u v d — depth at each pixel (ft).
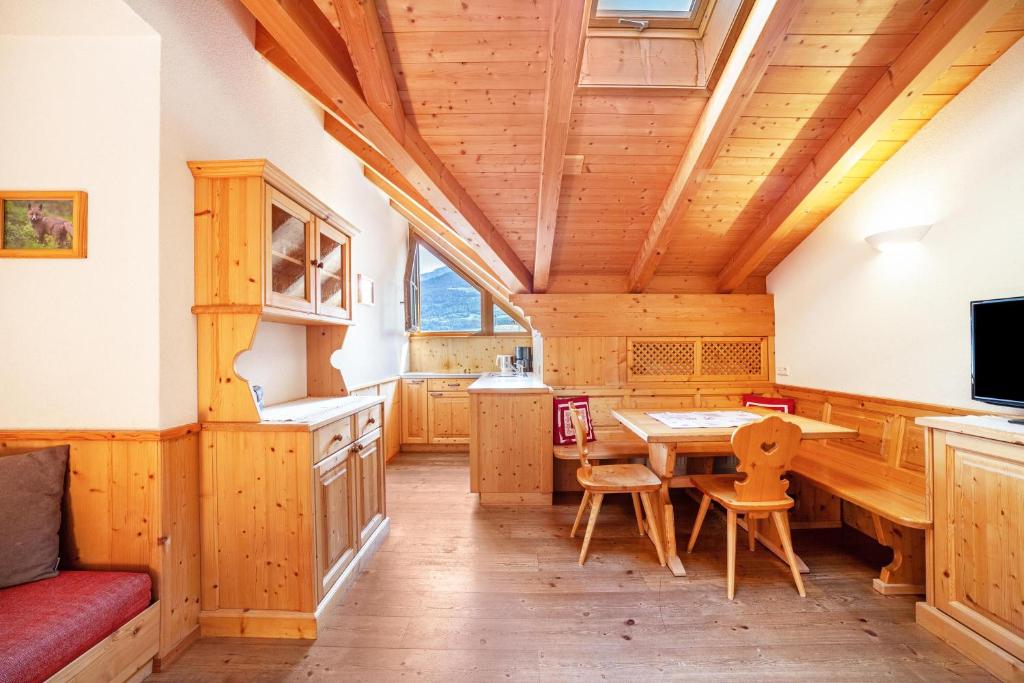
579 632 5.70
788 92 6.89
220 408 5.78
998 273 6.17
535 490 10.53
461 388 15.64
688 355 11.76
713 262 11.40
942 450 5.53
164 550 5.14
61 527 5.09
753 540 7.98
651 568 7.36
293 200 6.45
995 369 5.72
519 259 10.93
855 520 8.77
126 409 5.14
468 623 5.91
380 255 13.98
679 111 7.33
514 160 7.80
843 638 5.54
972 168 6.51
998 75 6.13
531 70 6.31
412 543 8.32
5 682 3.45
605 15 7.02
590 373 11.64
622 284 11.89
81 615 4.16
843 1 5.67
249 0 4.69
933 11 5.76
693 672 4.99
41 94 5.15
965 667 4.99
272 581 5.76
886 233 7.53
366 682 4.89
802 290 10.49
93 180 5.15
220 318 5.74
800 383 10.61
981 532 5.08
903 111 6.68
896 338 7.89
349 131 9.93
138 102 5.17
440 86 6.52
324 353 8.66
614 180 8.66
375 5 5.57
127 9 4.81
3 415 5.14
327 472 6.27
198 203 5.71
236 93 6.90
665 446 7.86
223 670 5.08
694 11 6.92
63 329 5.15
